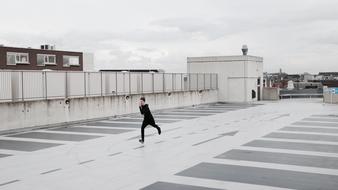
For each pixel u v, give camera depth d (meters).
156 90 32.84
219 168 11.47
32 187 9.71
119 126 22.06
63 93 23.81
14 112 20.06
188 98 36.31
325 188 9.34
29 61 59.41
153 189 9.44
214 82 43.03
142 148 14.91
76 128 21.41
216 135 18.02
